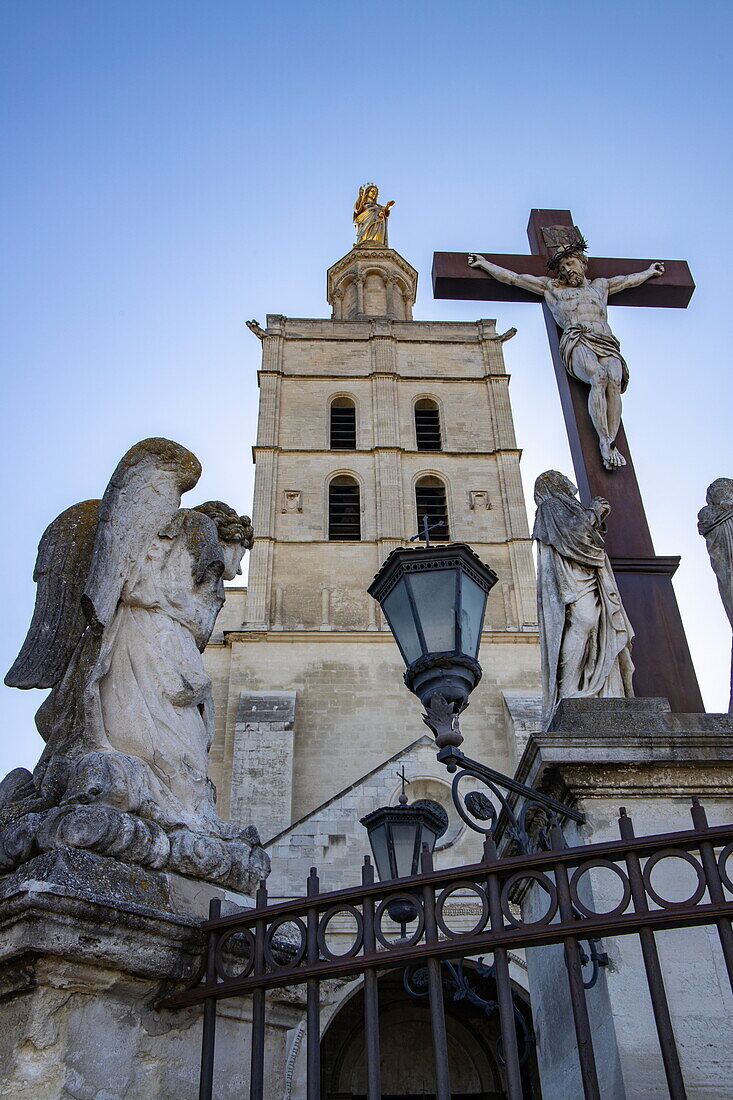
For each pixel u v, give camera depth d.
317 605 35.66
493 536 38.00
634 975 5.31
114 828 4.64
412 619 5.56
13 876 4.51
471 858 22.61
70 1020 4.29
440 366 44.00
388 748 32.25
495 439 41.19
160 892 4.72
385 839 9.59
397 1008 26.45
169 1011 4.66
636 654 7.67
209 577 5.84
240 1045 5.06
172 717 5.42
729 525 7.24
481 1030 26.20
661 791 5.88
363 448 40.34
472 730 32.25
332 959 4.06
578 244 9.73
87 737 5.03
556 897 3.97
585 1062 3.73
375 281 50.16
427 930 4.02
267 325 44.41
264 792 29.53
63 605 5.62
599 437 8.80
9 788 5.15
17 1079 4.07
